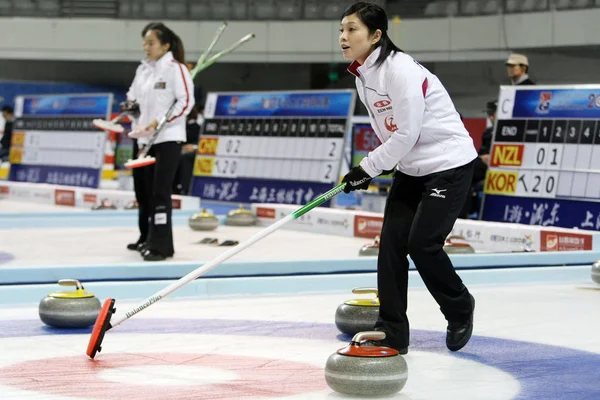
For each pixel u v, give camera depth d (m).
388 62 6.66
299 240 17.47
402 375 5.66
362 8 6.76
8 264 13.11
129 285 10.69
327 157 21.00
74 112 29.12
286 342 7.69
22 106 31.47
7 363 6.74
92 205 25.12
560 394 5.75
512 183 17.30
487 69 39.69
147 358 6.95
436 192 6.81
